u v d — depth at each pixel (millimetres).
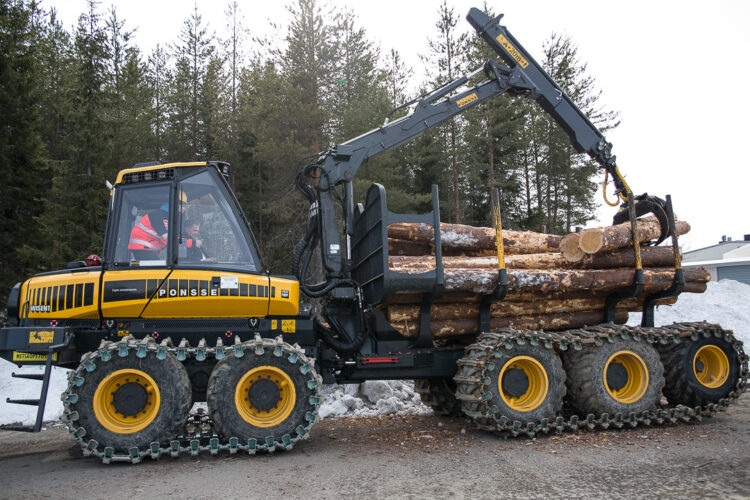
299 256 6867
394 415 8086
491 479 4453
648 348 6570
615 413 6309
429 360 6648
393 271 5996
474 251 7047
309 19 17672
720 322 16484
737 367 6977
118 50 22969
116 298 5605
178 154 24062
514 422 5887
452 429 6809
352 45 19281
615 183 7941
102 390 5285
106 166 18328
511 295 6781
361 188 17344
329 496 4086
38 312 5664
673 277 7215
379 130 7305
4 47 15242
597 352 6395
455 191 22641
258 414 5531
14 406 9047
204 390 5883
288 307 6066
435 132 23672
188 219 5945
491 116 22781
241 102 24078
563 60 24422
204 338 5898
